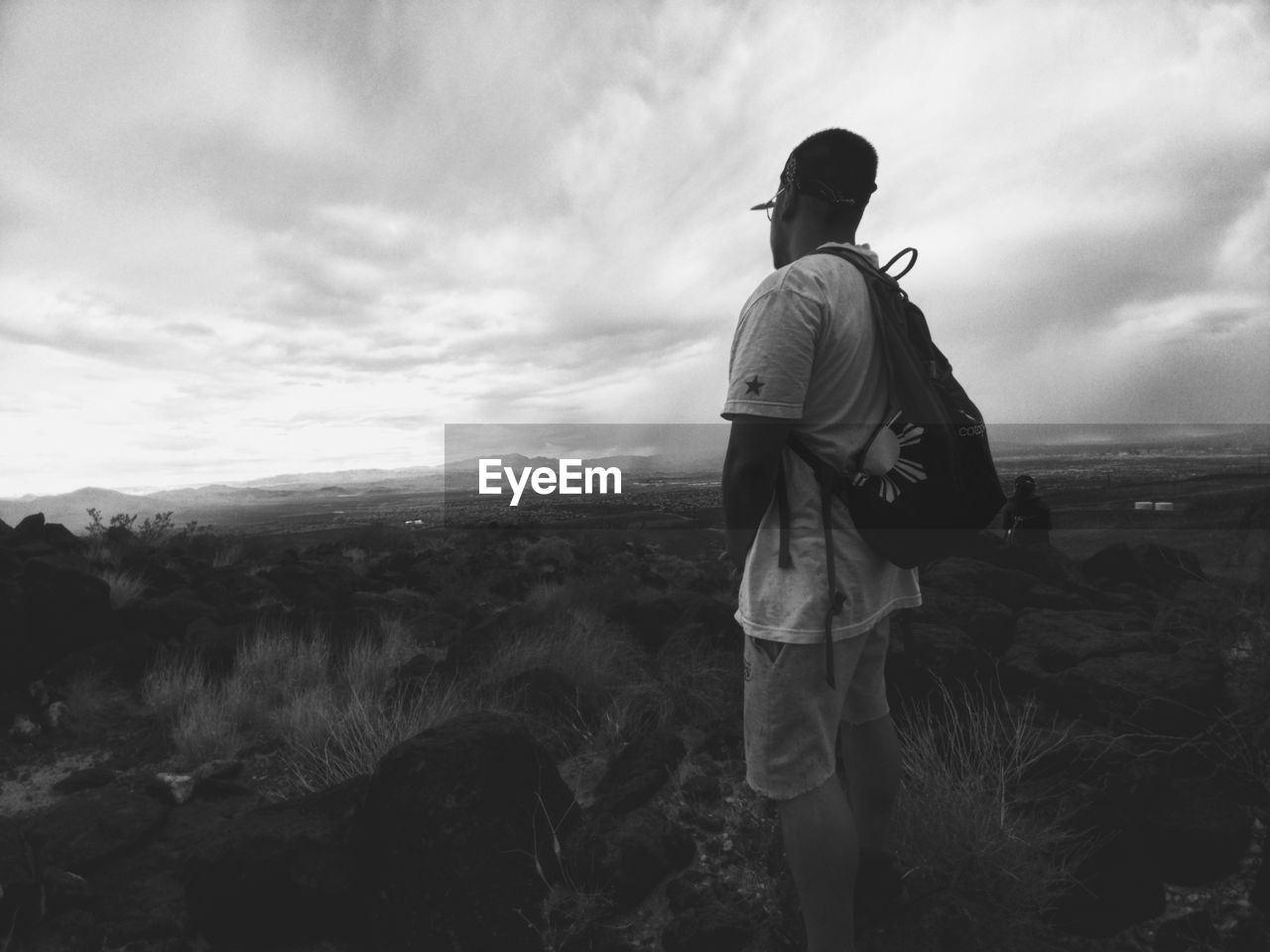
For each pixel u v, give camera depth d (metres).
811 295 1.50
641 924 2.07
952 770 2.48
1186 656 2.81
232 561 8.29
